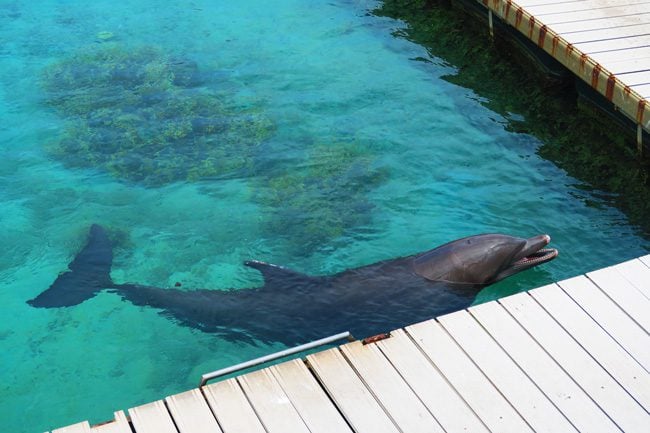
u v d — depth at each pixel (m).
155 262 7.92
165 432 5.07
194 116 10.16
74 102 10.52
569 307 6.11
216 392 5.38
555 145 9.41
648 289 6.28
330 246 8.01
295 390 5.40
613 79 8.68
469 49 11.52
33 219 8.55
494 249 6.97
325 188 8.84
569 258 7.74
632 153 9.15
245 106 10.34
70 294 7.33
